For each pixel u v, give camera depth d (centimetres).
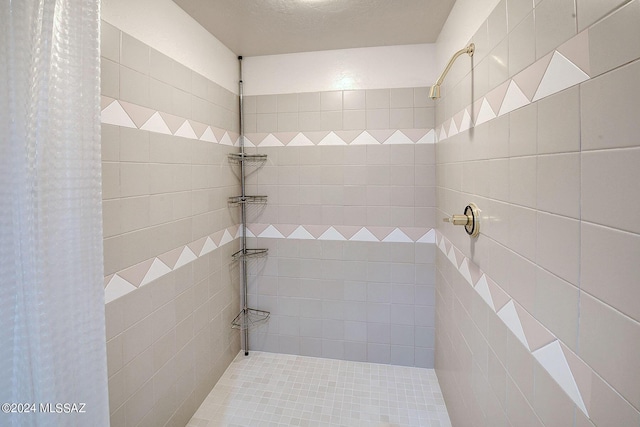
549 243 70
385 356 211
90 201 77
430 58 195
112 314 114
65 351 72
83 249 76
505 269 92
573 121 61
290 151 212
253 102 214
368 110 203
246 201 218
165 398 144
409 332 207
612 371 51
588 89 57
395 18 165
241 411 168
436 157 194
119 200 117
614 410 51
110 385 114
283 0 148
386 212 205
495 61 98
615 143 51
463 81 133
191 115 162
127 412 121
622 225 49
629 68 48
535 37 75
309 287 217
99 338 79
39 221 68
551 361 69
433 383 190
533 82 76
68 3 73
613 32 51
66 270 73
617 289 50
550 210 69
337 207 210
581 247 59
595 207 55
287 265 218
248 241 221
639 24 46
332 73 205
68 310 73
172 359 149
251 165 217
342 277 212
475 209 116
